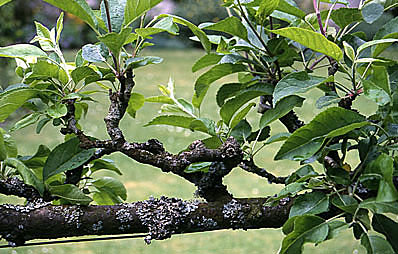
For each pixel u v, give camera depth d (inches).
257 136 64.0
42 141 274.1
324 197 59.1
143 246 173.6
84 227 61.4
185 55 598.2
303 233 57.4
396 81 61.9
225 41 65.8
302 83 60.0
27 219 61.1
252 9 65.2
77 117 67.1
